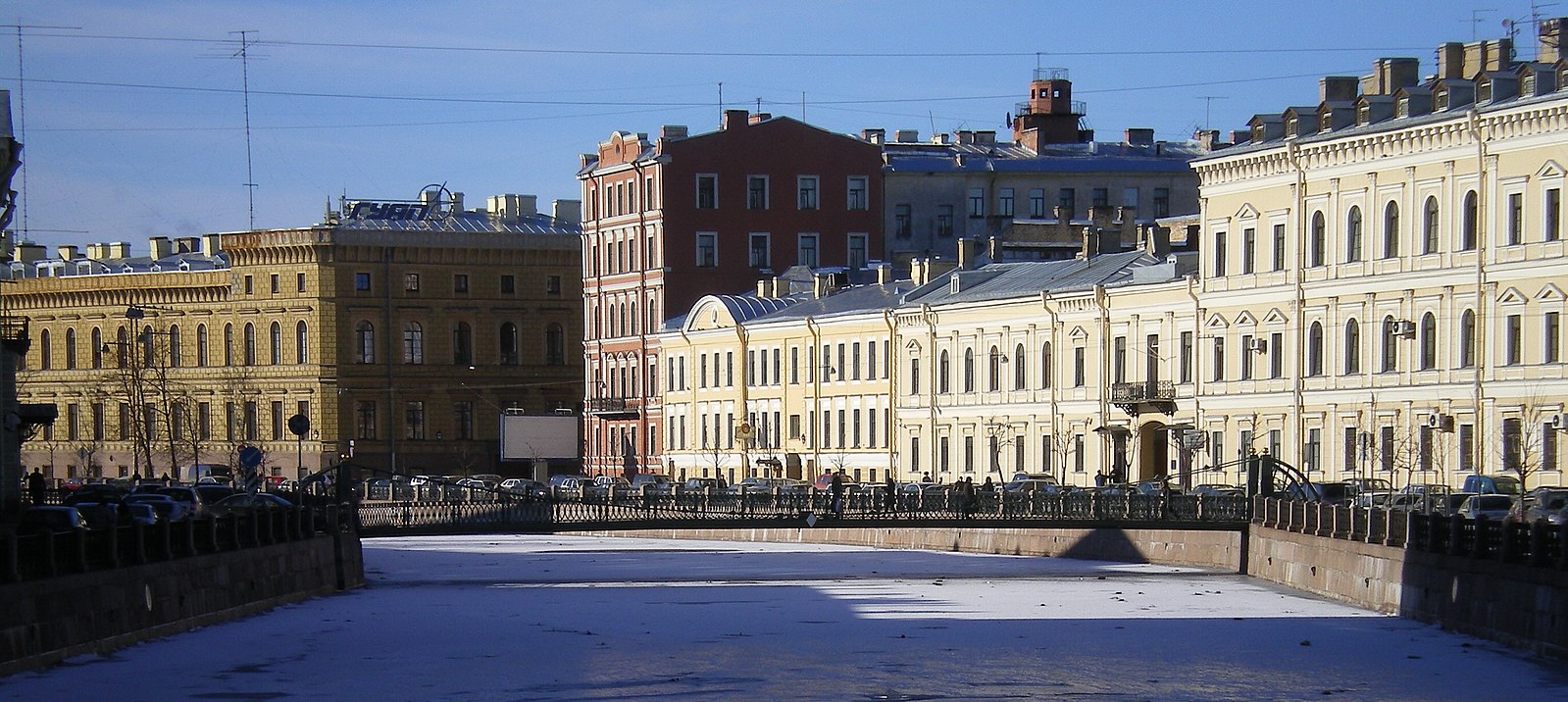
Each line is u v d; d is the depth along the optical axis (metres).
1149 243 104.81
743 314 125.12
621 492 92.44
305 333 146.75
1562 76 81.25
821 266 136.00
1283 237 92.56
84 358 155.75
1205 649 53.19
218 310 150.75
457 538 112.38
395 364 147.88
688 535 109.25
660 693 46.44
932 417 110.31
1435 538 57.41
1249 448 93.31
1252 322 93.69
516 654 52.53
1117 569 79.38
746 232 135.25
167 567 53.75
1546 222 80.56
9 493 69.44
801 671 49.75
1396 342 87.38
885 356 113.69
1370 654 51.47
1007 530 90.00
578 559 91.06
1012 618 60.84
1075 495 77.75
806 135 136.38
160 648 51.34
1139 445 98.44
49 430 157.50
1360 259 88.81
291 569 65.56
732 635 56.78
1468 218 84.12
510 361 151.12
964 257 119.56
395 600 66.94
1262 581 72.75
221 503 80.88
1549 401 80.31
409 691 46.41
